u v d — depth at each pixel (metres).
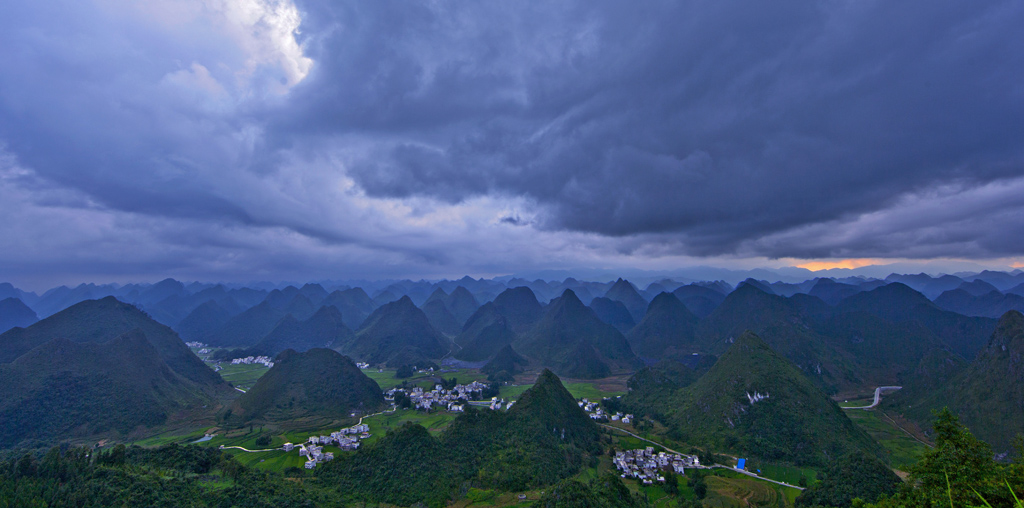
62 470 96.06
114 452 109.12
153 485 95.25
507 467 127.31
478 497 115.38
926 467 55.97
